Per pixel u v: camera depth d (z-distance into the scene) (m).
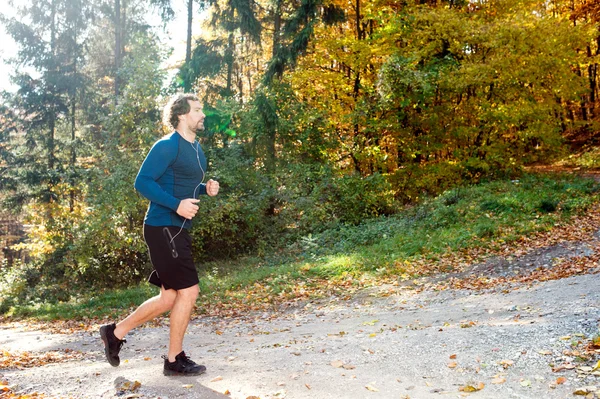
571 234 10.55
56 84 21.97
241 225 15.49
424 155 17.72
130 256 14.84
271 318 8.01
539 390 2.71
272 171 16.34
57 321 11.02
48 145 21.84
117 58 21.45
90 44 24.00
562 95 17.19
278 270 11.53
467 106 16.88
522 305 5.80
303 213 15.77
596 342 3.28
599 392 2.55
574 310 4.79
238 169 15.29
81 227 14.37
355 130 18.03
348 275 10.12
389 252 11.44
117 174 13.59
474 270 9.24
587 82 17.70
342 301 8.54
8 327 11.30
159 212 3.19
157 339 6.83
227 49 17.64
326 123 17.14
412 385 2.96
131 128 14.62
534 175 17.23
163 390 3.00
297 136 17.09
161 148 3.20
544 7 23.59
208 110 16.02
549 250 9.66
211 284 11.48
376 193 15.85
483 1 18.70
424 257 10.57
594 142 25.61
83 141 21.92
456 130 16.59
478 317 5.55
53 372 4.08
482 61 16.86
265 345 5.11
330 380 3.12
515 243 10.45
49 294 15.39
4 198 22.30
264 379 3.18
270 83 17.27
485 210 13.19
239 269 13.55
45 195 20.52
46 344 7.62
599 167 19.81
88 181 15.11
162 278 3.21
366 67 18.00
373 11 17.81
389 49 16.80
